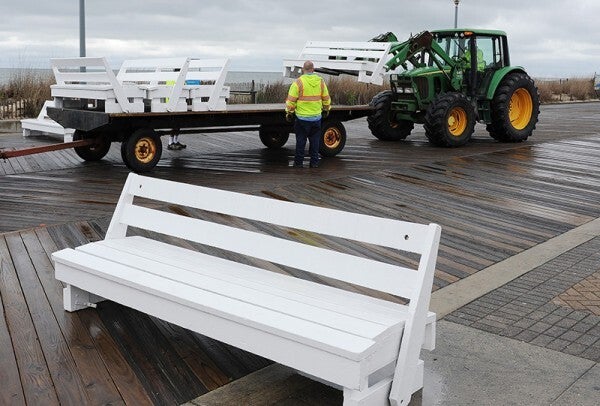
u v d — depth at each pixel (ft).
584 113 79.36
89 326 13.80
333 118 37.83
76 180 29.89
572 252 20.07
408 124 47.24
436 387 11.43
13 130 51.06
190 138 46.73
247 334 10.80
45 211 23.54
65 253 14.44
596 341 13.41
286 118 34.68
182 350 12.78
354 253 19.66
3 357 12.34
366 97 79.46
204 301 11.48
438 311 15.05
